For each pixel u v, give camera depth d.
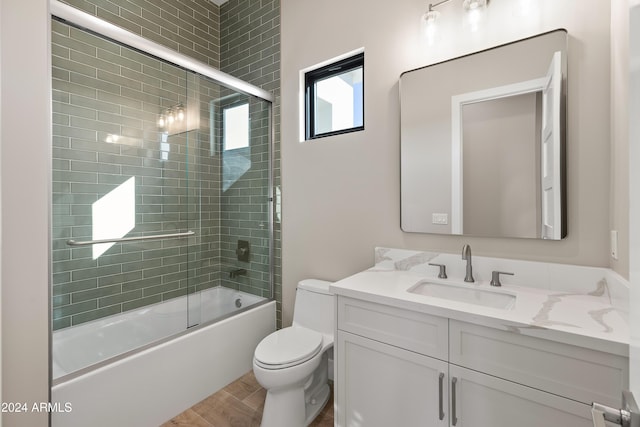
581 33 1.32
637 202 0.44
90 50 1.80
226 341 2.06
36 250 1.27
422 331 1.23
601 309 1.13
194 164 2.38
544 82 1.39
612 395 0.90
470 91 1.58
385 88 1.87
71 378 1.38
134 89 2.04
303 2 2.25
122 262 2.05
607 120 1.27
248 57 2.60
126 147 2.04
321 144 2.16
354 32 1.99
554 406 0.98
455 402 1.16
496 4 1.51
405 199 1.78
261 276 2.47
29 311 1.25
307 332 1.85
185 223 2.36
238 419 1.74
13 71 1.21
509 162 1.48
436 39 1.68
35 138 1.27
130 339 2.04
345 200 2.05
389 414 1.33
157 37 2.41
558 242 1.39
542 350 1.00
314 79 2.29
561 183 1.35
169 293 2.27
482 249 1.58
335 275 2.10
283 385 1.53
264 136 2.42
